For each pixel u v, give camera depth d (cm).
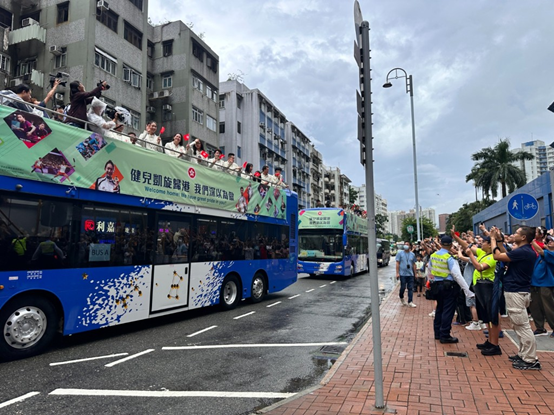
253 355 601
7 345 533
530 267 520
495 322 583
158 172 773
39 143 564
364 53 419
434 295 673
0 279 515
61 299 587
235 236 1026
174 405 406
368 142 408
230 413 389
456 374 488
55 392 434
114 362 551
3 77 2181
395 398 407
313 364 560
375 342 387
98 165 649
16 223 538
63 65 2189
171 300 795
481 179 4188
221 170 983
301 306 1088
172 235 809
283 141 5194
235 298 1021
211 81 3303
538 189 1923
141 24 2572
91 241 637
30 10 2323
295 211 1358
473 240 998
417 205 2355
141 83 2552
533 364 504
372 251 396
